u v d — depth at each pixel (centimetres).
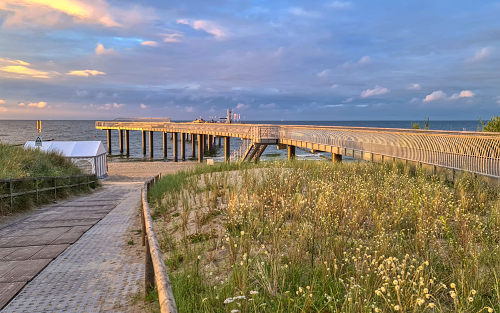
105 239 769
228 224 668
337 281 379
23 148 2102
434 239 518
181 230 734
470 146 1149
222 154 7062
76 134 12825
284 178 1055
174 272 483
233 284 382
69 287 484
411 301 318
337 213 659
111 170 4091
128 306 418
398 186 975
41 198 1364
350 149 2009
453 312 317
